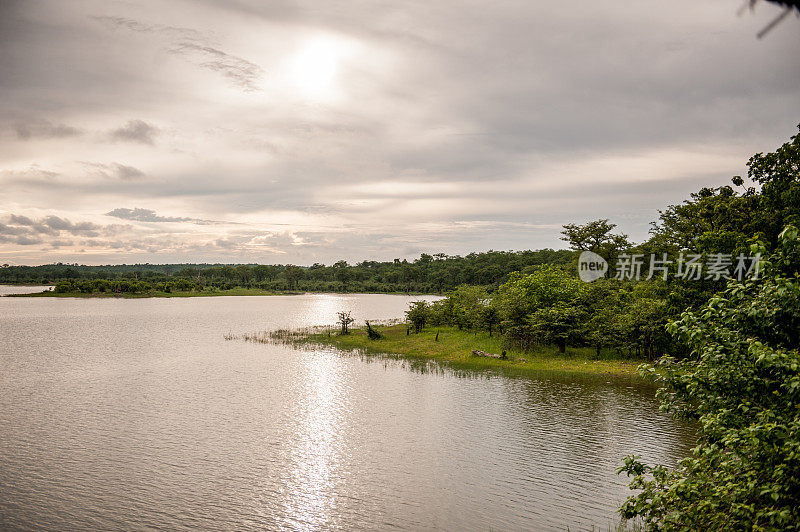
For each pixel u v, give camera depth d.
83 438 28.88
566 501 21.50
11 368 48.66
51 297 184.38
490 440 28.84
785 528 9.62
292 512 20.67
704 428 11.69
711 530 11.04
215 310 131.88
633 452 26.66
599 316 55.84
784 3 2.33
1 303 151.75
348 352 59.53
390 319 104.75
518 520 19.95
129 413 33.78
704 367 12.06
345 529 19.39
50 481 23.23
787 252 11.37
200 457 26.30
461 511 20.72
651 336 49.34
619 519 19.91
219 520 19.97
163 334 75.44
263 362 52.78
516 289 66.81
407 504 21.38
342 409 35.19
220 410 34.69
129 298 187.12
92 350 59.81
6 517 19.97
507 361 53.22
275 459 26.14
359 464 25.55
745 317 11.77
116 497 21.73
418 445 28.19
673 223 73.88
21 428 30.50
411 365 51.69
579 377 46.12
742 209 40.53
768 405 11.46
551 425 31.55
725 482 11.52
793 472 10.26
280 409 35.06
